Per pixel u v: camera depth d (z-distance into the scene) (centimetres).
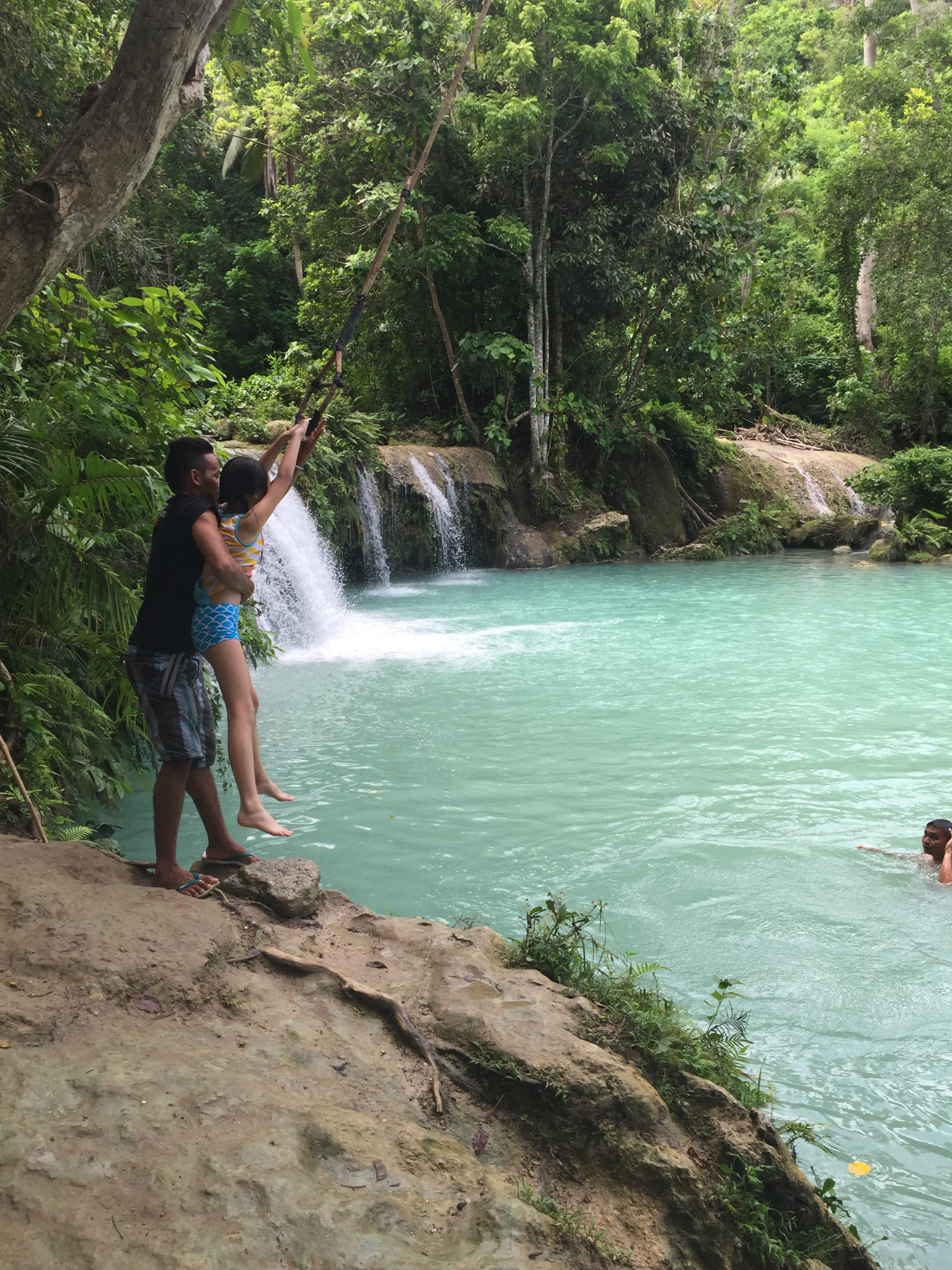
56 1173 224
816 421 3819
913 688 1127
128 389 660
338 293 2588
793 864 648
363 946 376
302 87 2397
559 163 2428
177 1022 293
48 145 1329
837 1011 471
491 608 1766
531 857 661
